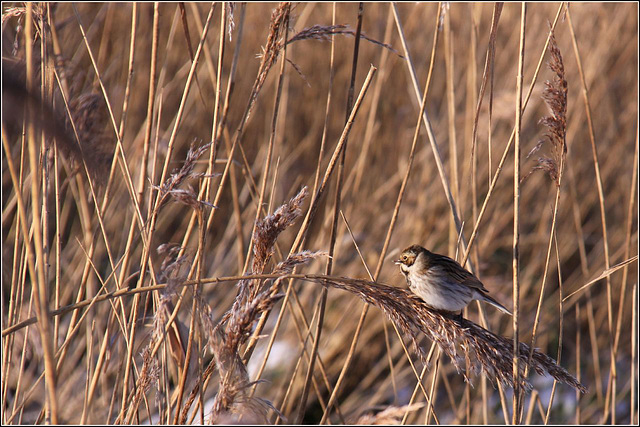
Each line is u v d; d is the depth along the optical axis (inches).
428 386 409.1
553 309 527.2
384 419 222.8
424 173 506.6
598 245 554.9
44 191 219.6
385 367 478.0
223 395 182.2
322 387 459.5
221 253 475.5
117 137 247.9
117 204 433.1
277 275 194.7
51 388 176.4
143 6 538.0
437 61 583.8
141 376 213.0
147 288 194.9
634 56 606.9
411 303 213.3
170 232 542.0
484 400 315.0
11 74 99.0
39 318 176.2
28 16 164.9
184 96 240.7
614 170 574.2
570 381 227.1
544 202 578.6
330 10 586.9
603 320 528.1
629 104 580.4
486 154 542.6
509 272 549.3
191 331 201.0
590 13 581.9
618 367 514.3
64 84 227.3
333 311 500.1
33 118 100.8
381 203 545.0
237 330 181.9
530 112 518.6
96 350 331.6
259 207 256.5
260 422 237.8
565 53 574.6
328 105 262.8
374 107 438.0
